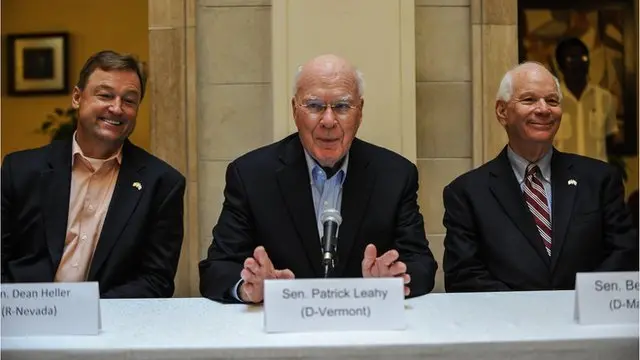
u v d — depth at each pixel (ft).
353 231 7.50
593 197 8.54
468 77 12.12
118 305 6.40
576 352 5.01
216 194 12.16
